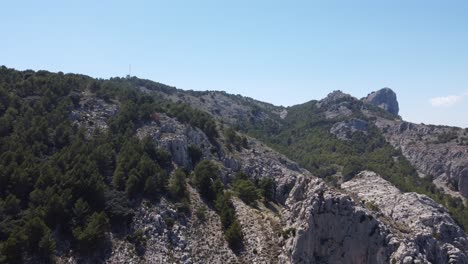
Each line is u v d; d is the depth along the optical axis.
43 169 112.19
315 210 104.81
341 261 102.25
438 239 112.12
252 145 195.12
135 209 113.94
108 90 179.12
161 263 103.62
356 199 114.31
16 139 122.88
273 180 151.50
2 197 105.62
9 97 143.38
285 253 104.38
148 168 124.44
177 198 122.56
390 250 100.94
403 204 120.94
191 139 162.88
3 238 95.94
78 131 139.75
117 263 100.94
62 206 103.31
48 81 163.75
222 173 150.50
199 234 113.31
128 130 147.12
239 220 117.56
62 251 99.12
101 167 123.69
